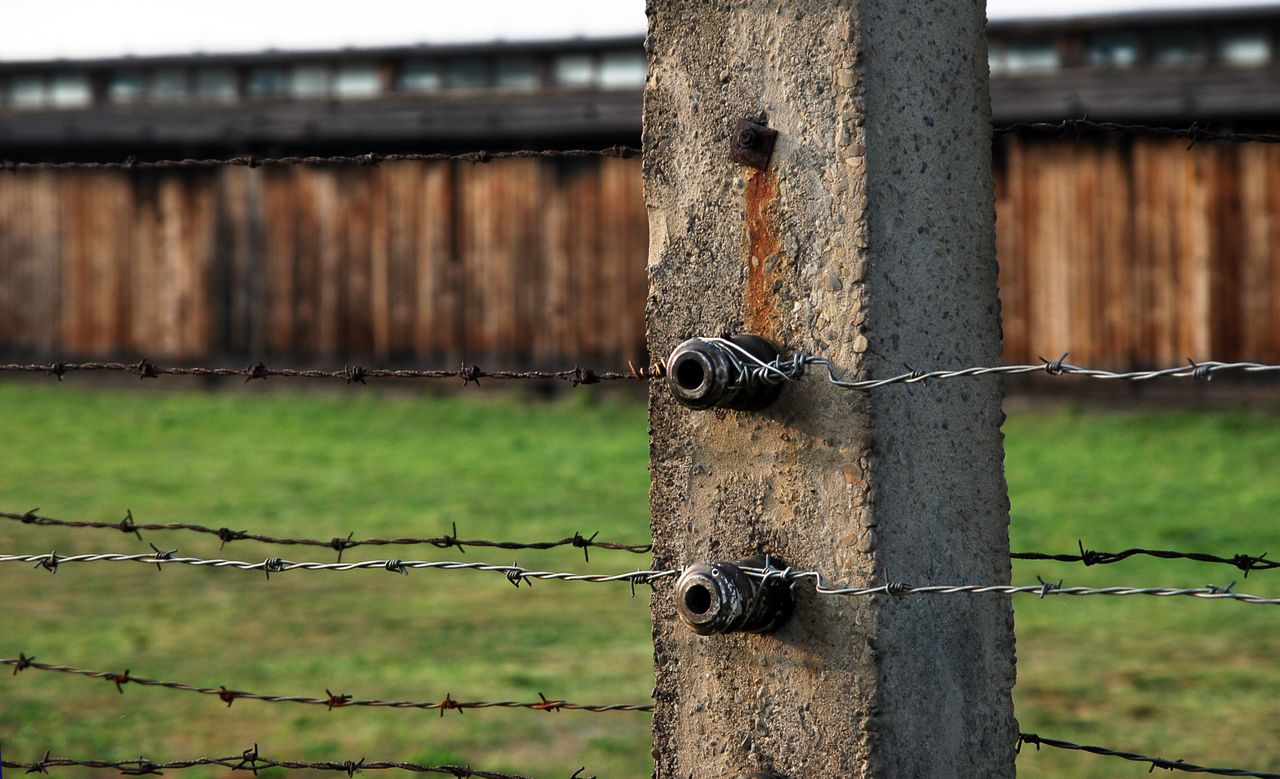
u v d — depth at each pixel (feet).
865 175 12.29
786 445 12.69
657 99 13.23
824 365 12.50
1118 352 78.89
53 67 98.94
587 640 39.32
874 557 12.32
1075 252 79.30
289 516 57.98
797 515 12.66
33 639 40.16
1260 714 31.40
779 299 12.69
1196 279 77.61
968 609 13.23
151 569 49.60
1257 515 54.54
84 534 55.26
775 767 12.86
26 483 66.08
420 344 91.50
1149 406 78.64
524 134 88.12
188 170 95.35
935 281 12.91
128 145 95.86
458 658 37.58
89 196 97.35
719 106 12.91
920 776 12.72
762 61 12.70
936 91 12.95
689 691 13.26
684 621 12.52
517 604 43.91
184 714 32.81
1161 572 46.11
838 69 12.38
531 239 88.99
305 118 91.50
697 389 12.27
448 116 88.74
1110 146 78.64
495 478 66.39
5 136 96.32
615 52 89.40
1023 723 31.42
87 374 97.50
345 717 32.40
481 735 30.99
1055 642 38.60
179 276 95.91
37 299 98.43
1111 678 34.81
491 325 89.97
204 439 79.61
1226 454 67.77
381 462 71.56
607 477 65.98
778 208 12.66
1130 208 78.48
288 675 36.19
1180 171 77.66
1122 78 78.59
